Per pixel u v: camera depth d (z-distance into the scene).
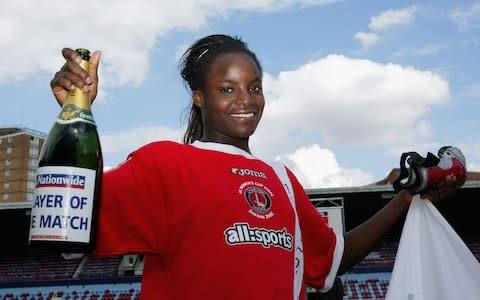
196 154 1.74
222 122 1.86
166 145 1.74
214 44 1.95
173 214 1.62
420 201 2.21
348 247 2.12
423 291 2.10
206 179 1.66
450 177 2.13
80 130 1.56
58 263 26.41
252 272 1.56
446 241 2.17
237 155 1.81
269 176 1.84
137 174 1.63
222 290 1.54
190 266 1.56
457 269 2.14
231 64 1.87
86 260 26.58
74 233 1.43
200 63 1.93
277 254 1.65
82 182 1.48
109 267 25.77
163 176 1.65
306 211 2.03
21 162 106.88
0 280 24.97
